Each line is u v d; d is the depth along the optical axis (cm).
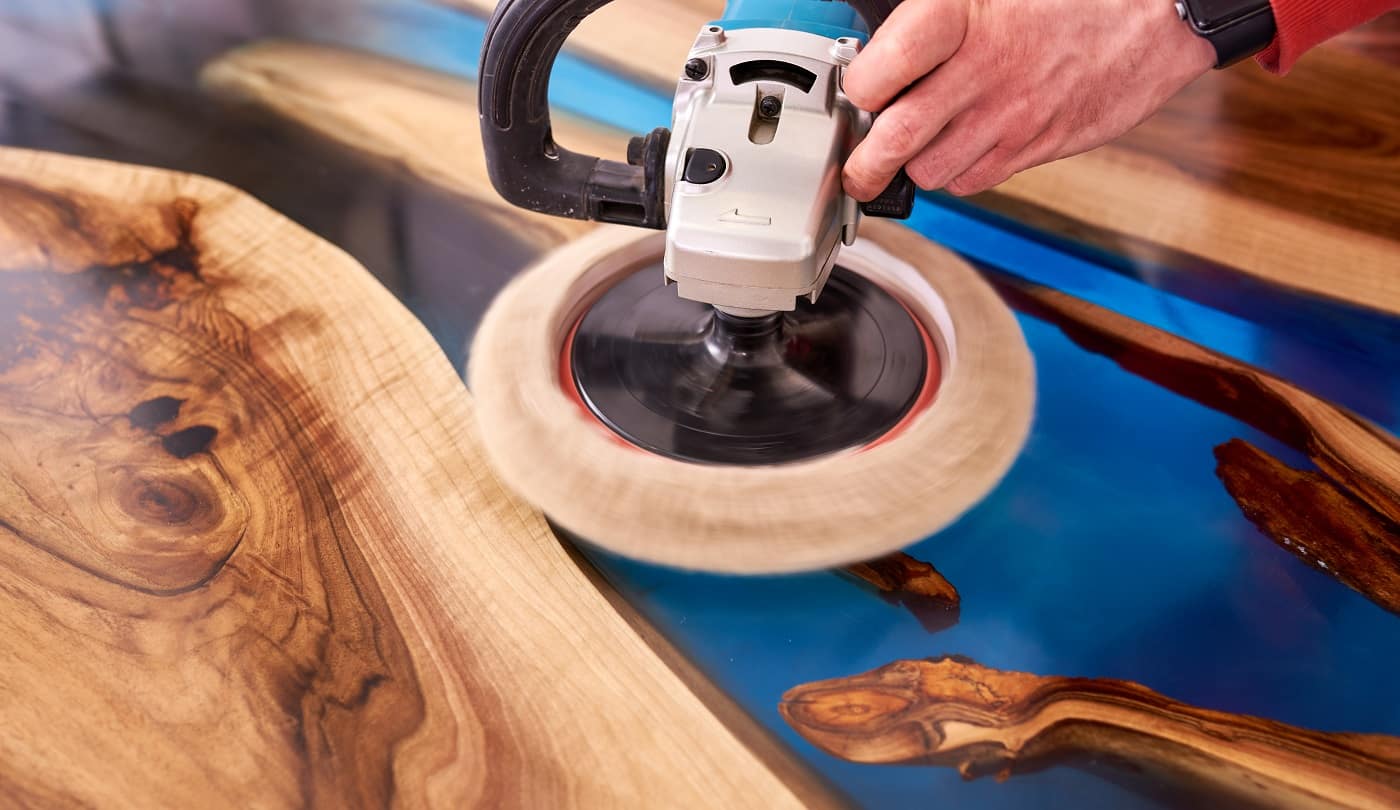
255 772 52
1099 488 67
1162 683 56
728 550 63
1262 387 73
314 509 66
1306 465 68
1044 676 56
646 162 64
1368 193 89
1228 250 84
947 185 71
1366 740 53
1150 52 63
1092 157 93
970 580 61
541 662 57
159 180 95
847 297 81
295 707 55
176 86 107
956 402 72
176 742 53
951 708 55
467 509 66
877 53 59
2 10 120
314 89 107
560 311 81
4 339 79
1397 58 102
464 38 114
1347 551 63
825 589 61
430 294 82
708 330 77
